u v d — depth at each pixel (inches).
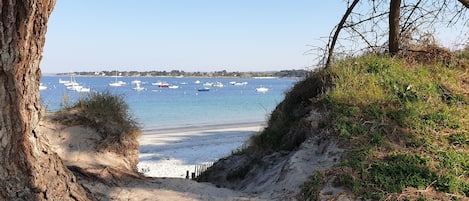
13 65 146.5
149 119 1601.9
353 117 306.0
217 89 4507.9
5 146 153.3
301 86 404.5
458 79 362.6
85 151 277.4
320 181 238.8
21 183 157.9
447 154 255.9
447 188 220.1
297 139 343.9
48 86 3772.1
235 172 394.3
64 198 173.5
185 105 2263.8
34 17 145.6
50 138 273.1
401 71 363.3
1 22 139.3
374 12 436.8
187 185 272.2
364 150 264.5
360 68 374.3
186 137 1074.1
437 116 301.0
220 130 1253.1
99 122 298.0
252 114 1846.7
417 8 427.8
